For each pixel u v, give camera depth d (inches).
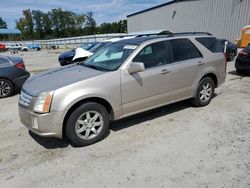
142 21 1336.1
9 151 149.7
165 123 180.7
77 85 142.8
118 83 156.0
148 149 143.5
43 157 140.7
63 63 514.6
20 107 150.4
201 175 116.2
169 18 1107.9
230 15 794.8
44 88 142.3
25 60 845.2
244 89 269.3
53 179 119.4
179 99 193.6
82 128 148.7
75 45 1924.2
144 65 169.5
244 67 344.8
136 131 169.2
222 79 226.4
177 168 122.8
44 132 138.1
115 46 186.7
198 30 944.9
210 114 194.7
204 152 136.8
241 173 116.3
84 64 187.8
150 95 173.0
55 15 4372.5
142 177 117.1
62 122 139.5
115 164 129.6
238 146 141.7
